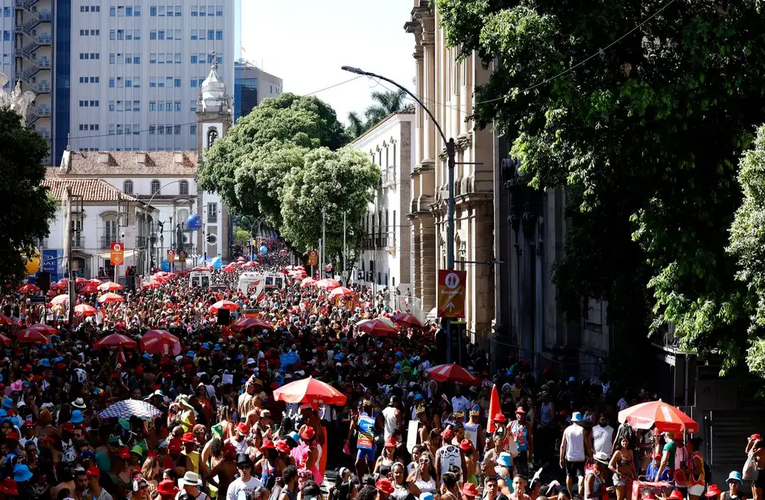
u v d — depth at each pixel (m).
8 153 33.62
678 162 18.77
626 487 17.78
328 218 77.38
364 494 13.37
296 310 52.66
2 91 53.56
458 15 21.67
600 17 19.31
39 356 30.97
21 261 34.50
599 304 31.31
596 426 18.77
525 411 22.33
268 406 23.14
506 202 41.47
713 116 19.08
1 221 33.34
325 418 23.78
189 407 20.62
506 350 40.47
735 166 18.77
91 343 35.78
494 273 43.22
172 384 25.09
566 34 19.84
